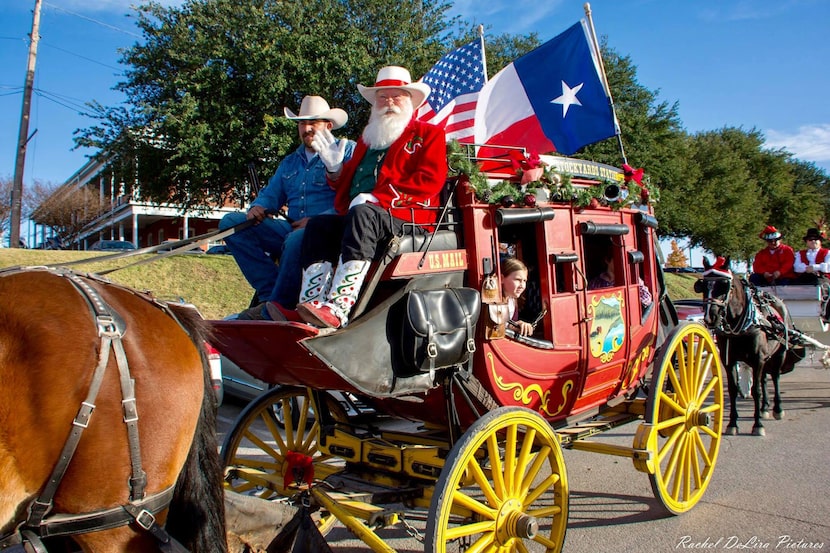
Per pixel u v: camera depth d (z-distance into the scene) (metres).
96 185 39.09
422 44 18.38
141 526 2.36
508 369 4.02
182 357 2.59
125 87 17.78
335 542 4.65
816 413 8.72
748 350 7.66
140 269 14.61
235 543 3.34
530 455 4.02
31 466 2.22
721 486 5.71
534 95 7.46
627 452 4.70
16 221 20.03
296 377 3.66
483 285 3.86
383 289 3.69
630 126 24.06
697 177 35.91
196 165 16.52
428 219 3.92
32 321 2.28
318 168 4.86
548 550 3.85
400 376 3.47
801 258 10.57
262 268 4.79
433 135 3.77
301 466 3.79
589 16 7.27
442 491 3.21
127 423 2.33
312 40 16.69
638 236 5.55
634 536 4.66
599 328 4.73
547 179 4.35
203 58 16.66
